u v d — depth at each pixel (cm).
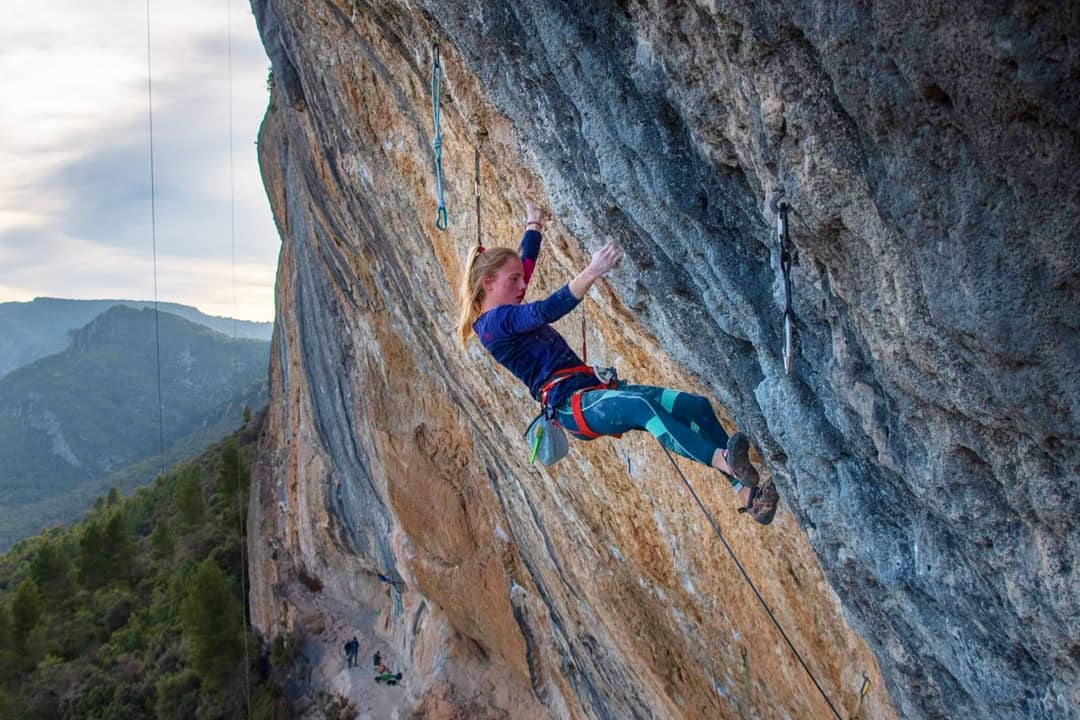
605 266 311
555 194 392
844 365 269
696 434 310
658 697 820
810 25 200
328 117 941
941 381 230
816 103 217
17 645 3036
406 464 1520
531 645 1480
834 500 314
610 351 527
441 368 1034
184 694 2592
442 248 760
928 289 212
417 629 1995
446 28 376
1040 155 176
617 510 673
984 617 269
